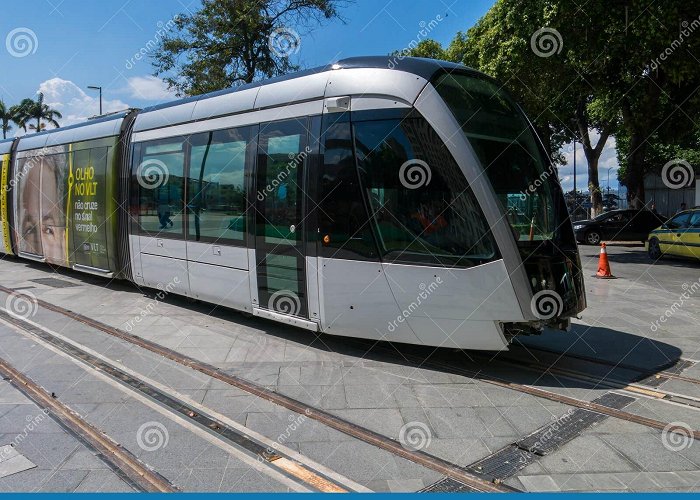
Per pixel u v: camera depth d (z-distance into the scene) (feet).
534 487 12.24
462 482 12.44
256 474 12.67
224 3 65.16
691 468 13.16
